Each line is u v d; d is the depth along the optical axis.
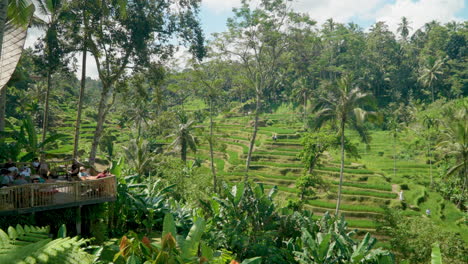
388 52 106.81
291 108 94.19
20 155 18.08
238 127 82.06
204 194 28.50
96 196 13.27
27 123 17.53
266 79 44.81
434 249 11.42
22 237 4.57
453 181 49.00
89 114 98.06
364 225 38.00
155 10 27.98
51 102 91.62
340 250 16.73
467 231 38.31
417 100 90.69
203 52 30.31
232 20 38.78
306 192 42.50
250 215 17.36
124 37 25.67
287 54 43.69
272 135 70.81
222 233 16.36
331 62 101.94
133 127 78.12
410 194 47.22
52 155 17.98
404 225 26.08
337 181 50.62
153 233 17.41
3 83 15.65
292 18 38.62
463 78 99.12
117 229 16.33
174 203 21.25
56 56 24.73
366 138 33.88
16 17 16.33
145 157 34.47
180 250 8.99
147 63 27.67
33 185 11.61
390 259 15.43
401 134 77.38
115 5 25.05
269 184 50.69
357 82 94.19
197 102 108.00
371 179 51.53
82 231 14.24
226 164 61.19
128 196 16.08
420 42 117.00
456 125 41.88
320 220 20.45
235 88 51.72
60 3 25.44
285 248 18.77
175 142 49.28
